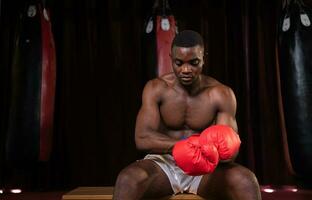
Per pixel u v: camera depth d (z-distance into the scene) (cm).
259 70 351
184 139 152
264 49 357
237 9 359
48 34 274
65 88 348
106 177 344
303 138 257
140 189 142
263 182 340
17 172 339
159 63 277
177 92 165
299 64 260
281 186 331
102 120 348
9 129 263
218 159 139
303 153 257
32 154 260
